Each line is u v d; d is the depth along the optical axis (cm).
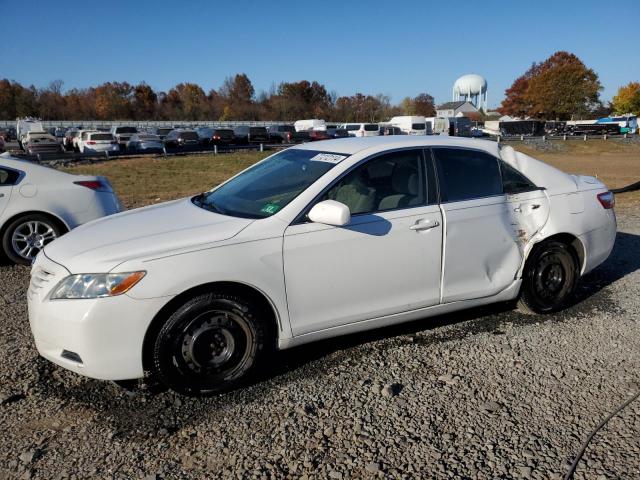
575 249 453
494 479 254
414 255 375
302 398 327
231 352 331
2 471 264
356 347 396
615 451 273
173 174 2097
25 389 339
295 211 347
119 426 301
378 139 413
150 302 306
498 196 415
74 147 3700
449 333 418
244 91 9362
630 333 414
